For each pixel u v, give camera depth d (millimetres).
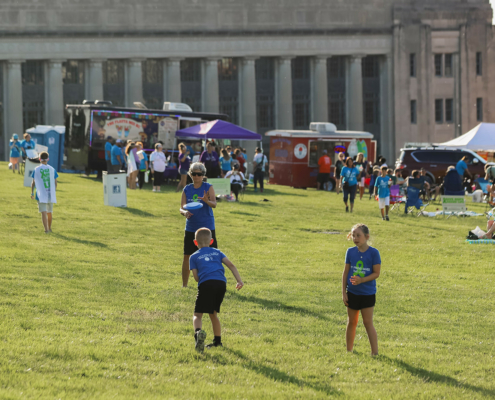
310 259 19297
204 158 33312
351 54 85875
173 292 14141
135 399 7512
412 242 23328
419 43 86625
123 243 20078
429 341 11531
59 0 80062
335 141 46156
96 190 34156
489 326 12750
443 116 89062
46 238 19609
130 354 9523
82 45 80500
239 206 31016
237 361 9578
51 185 20531
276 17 84562
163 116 42938
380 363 9938
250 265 18141
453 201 30250
